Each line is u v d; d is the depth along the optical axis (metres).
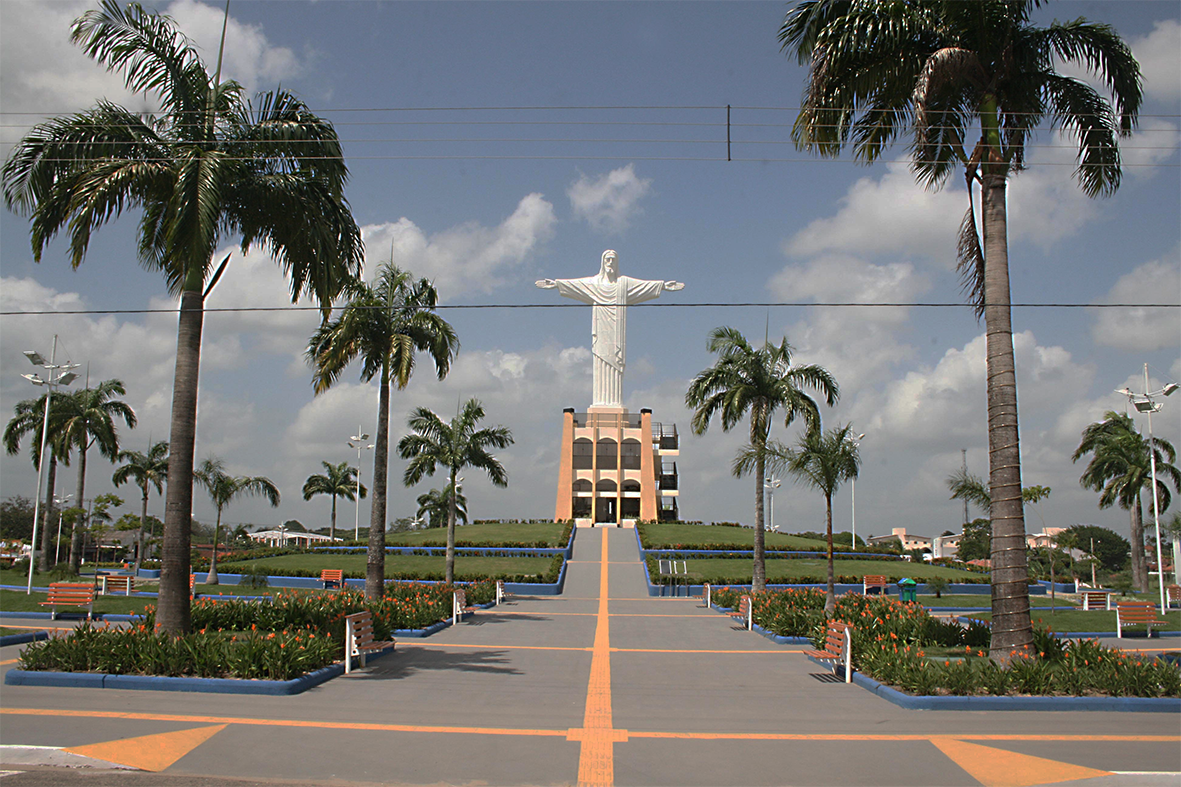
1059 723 11.03
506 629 23.34
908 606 21.12
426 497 80.69
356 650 14.57
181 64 15.52
